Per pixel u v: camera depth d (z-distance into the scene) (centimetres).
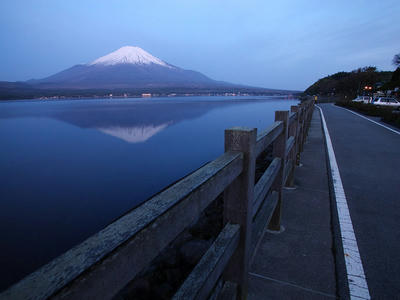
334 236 253
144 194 1625
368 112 1814
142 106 17325
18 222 1298
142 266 60
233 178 116
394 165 509
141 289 300
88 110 14250
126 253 53
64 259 45
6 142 4572
